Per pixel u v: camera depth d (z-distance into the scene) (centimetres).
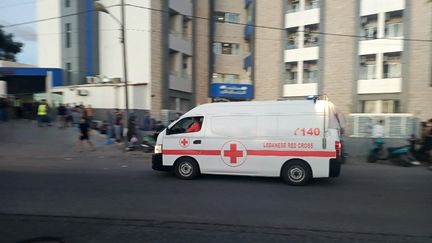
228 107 970
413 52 2453
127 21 2625
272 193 798
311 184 915
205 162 956
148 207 661
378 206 686
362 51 2655
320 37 2817
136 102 2455
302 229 543
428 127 1316
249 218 598
